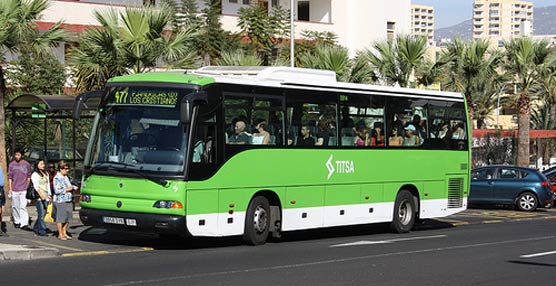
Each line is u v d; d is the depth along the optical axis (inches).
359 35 1870.1
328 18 1865.2
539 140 2052.2
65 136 1090.7
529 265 571.2
